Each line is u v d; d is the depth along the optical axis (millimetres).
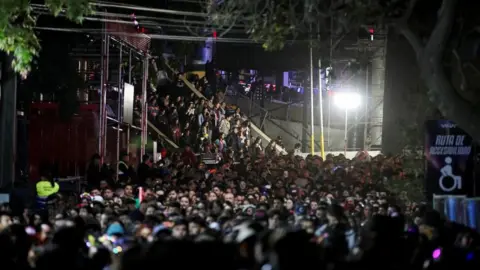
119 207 18516
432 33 14164
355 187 23250
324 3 16672
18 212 21172
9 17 17438
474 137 14180
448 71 15719
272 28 16812
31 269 11492
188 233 12984
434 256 12891
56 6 17672
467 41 15625
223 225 14375
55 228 14477
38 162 26766
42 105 27250
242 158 28703
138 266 8609
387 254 10766
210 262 8609
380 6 14680
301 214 16922
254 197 20281
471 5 14922
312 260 8898
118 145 26875
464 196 17312
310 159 28656
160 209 17859
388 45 24938
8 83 21359
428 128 17500
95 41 28016
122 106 27719
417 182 21047
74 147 26922
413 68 22969
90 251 12359
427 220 14664
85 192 22078
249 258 10094
